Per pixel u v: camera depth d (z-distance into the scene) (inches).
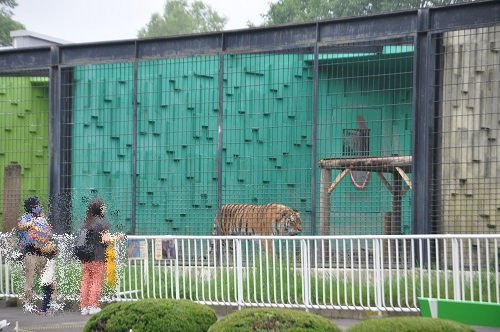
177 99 821.9
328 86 718.5
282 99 784.3
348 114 759.1
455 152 621.3
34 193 810.8
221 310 543.8
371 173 716.7
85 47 722.8
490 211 603.2
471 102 626.8
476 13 585.0
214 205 801.6
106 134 812.6
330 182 692.7
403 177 667.4
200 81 818.2
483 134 622.2
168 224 808.3
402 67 741.3
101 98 810.2
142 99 826.2
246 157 804.6
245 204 768.3
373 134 747.4
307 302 517.7
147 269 561.3
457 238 474.3
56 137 727.7
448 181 619.2
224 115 816.3
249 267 543.2
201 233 798.5
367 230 711.1
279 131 797.2
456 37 619.8
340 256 601.9
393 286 501.4
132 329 338.3
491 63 624.4
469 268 473.1
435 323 280.8
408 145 729.0
